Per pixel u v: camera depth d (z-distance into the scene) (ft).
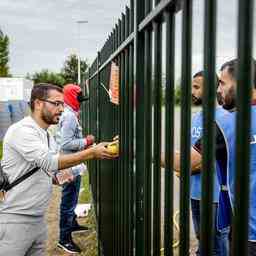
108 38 13.42
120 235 9.73
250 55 2.64
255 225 7.95
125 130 8.39
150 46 5.91
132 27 7.36
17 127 10.04
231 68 6.52
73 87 16.51
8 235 10.20
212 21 3.25
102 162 16.02
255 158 7.79
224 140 8.01
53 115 10.41
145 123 5.97
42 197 10.49
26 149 9.80
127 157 8.14
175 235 13.08
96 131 21.68
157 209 5.47
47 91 10.33
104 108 15.66
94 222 20.81
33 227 10.52
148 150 5.93
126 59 8.26
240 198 2.76
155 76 5.27
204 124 3.39
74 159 9.71
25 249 10.52
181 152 4.11
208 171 3.42
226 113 7.88
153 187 5.52
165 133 4.77
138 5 6.48
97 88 20.10
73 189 16.96
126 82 8.24
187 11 3.90
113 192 11.48
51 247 17.99
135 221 6.98
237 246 2.83
